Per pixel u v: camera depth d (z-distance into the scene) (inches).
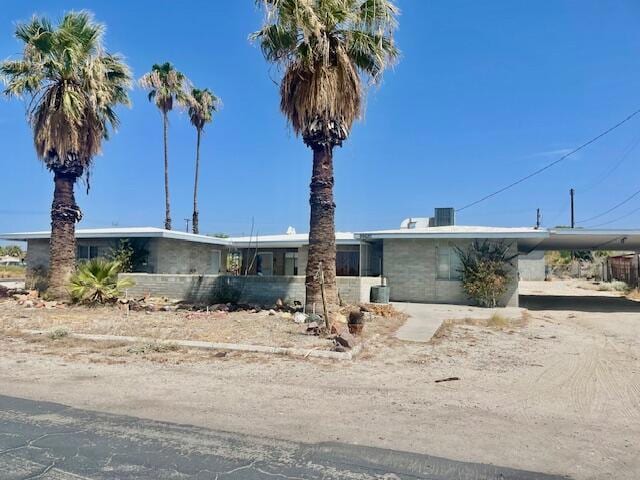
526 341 476.7
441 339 473.7
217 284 770.8
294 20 540.4
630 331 565.9
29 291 845.2
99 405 259.0
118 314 627.2
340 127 577.0
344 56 559.2
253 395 279.7
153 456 189.0
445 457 191.3
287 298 732.0
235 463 183.0
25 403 261.1
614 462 188.9
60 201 761.6
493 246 834.2
